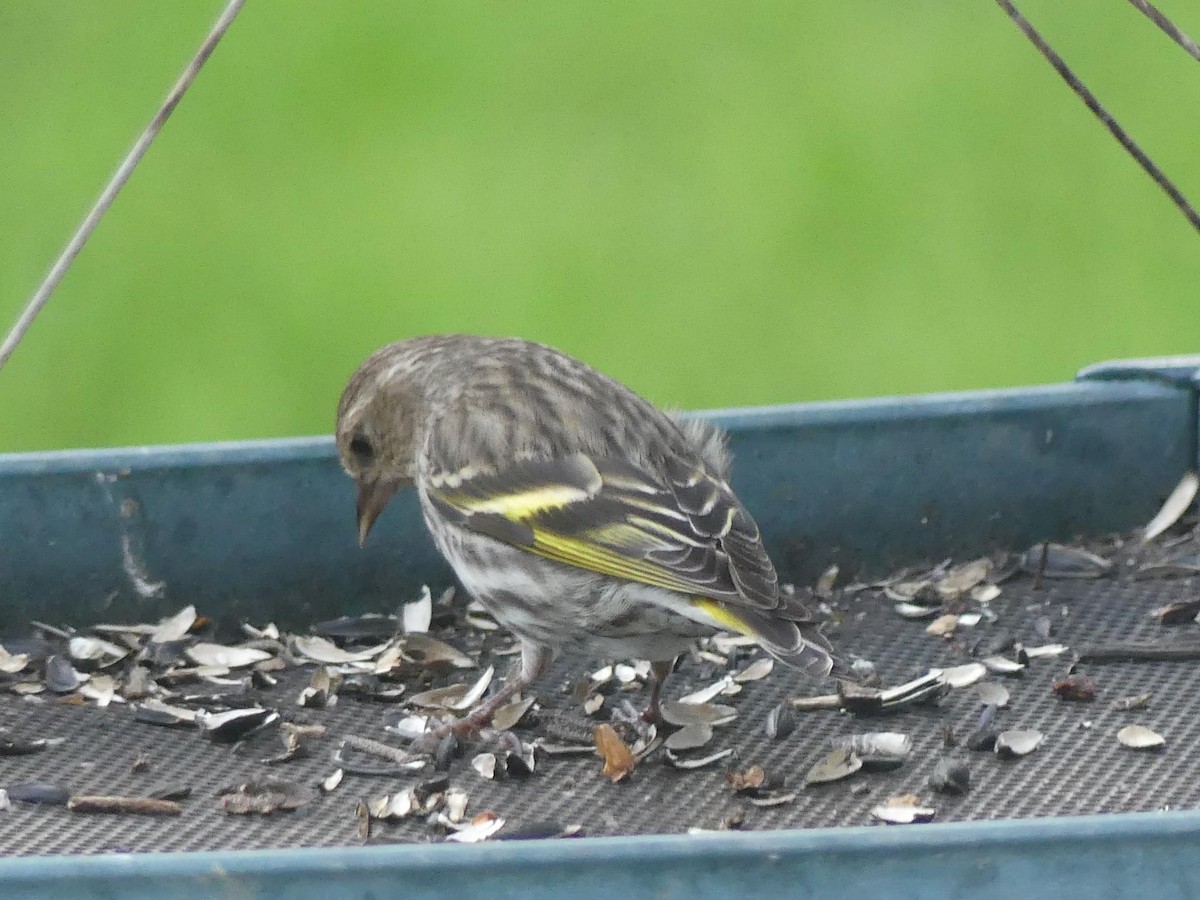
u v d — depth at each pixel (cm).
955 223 1834
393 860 760
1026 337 1744
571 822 929
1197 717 991
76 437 1714
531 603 1002
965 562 1167
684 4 2097
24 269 1828
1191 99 1950
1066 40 2017
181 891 763
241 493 1122
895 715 1009
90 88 1997
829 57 2027
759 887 766
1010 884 768
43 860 762
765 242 1822
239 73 2011
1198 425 1171
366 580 1139
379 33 2059
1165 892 770
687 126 1947
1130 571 1143
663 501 973
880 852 764
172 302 1798
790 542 1159
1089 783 938
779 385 1728
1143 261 1802
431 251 1814
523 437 1016
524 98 1983
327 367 1744
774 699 1029
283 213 1862
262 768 977
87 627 1118
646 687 1052
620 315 1769
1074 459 1169
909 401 1153
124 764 981
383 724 1021
